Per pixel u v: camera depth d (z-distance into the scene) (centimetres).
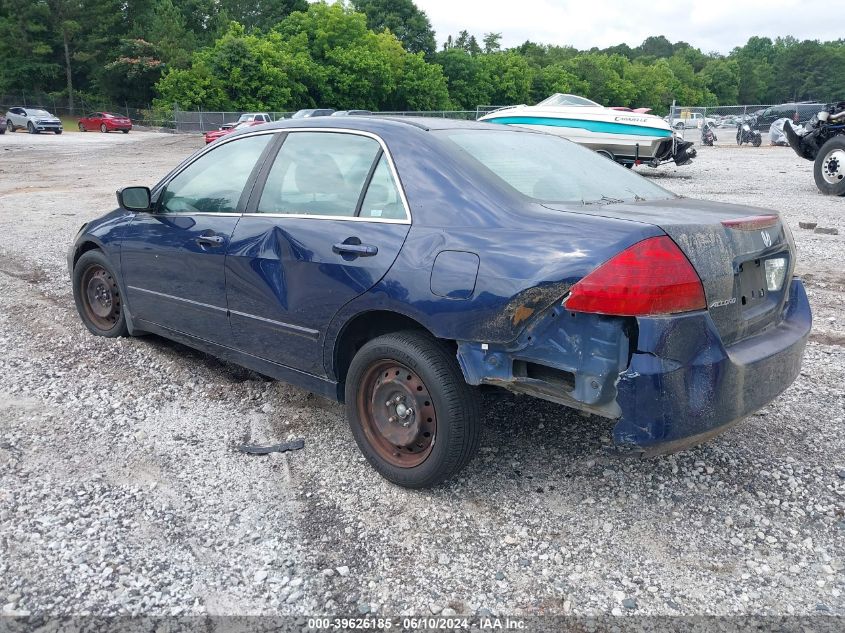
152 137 4381
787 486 345
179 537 307
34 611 262
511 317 286
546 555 296
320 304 357
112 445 388
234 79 5816
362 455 379
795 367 330
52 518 318
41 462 368
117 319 547
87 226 549
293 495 341
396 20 8569
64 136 4259
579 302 269
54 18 6831
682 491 341
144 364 504
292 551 299
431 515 324
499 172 336
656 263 267
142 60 6562
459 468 327
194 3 8306
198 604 268
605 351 270
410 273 317
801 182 1594
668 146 1700
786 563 290
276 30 6938
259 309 395
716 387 282
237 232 405
